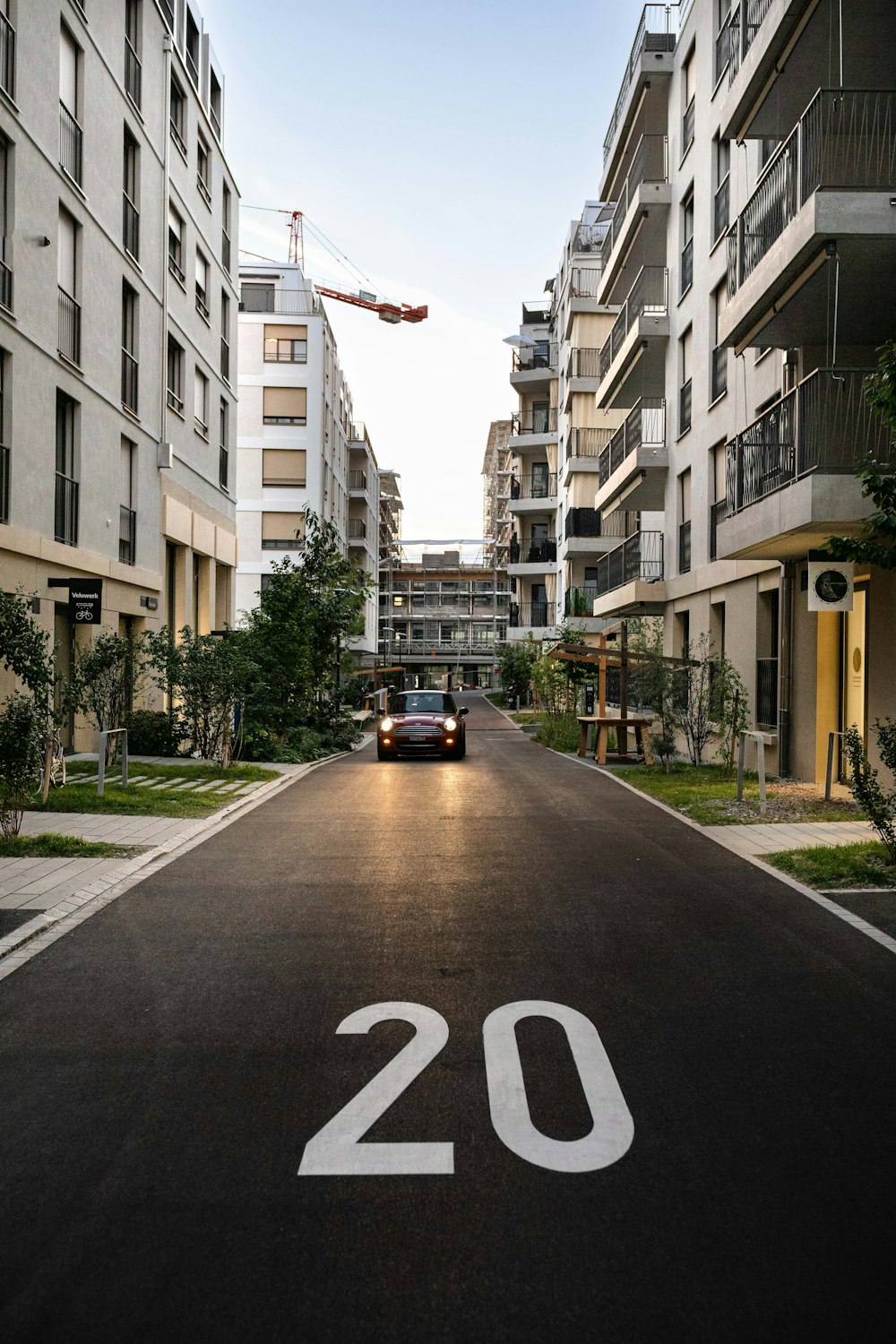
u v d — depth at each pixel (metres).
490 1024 4.48
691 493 21.91
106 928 6.16
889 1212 2.93
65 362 17.00
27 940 5.86
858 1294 2.54
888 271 11.81
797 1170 3.18
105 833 9.50
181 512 24.72
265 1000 4.82
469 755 22.30
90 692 15.09
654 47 24.58
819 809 11.30
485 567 109.88
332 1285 2.57
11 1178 3.12
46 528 16.27
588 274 43.66
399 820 10.91
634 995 4.90
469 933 6.05
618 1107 3.64
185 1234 2.80
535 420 54.22
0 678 14.01
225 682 16.31
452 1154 3.28
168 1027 4.46
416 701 22.61
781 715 15.20
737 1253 2.71
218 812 11.23
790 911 6.61
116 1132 3.44
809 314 13.09
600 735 18.69
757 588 16.95
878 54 12.83
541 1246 2.74
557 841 9.43
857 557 8.24
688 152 22.42
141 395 21.52
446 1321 2.43
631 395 28.86
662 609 25.09
